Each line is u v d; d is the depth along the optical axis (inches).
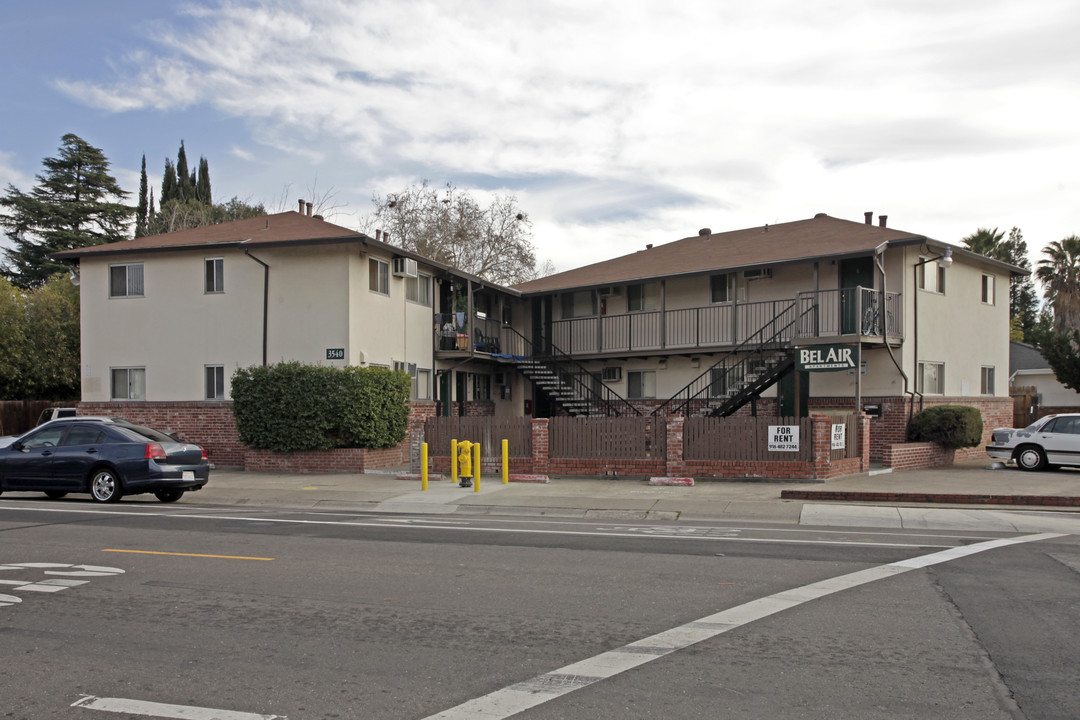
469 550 425.7
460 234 1926.7
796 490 668.7
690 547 437.1
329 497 695.1
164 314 1019.3
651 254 1322.6
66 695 217.8
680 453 766.5
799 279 1043.3
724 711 205.0
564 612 298.2
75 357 1441.9
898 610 299.7
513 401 1320.1
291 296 975.6
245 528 507.8
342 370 883.4
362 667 238.7
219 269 1002.7
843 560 397.7
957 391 1077.8
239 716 203.3
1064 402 1647.4
